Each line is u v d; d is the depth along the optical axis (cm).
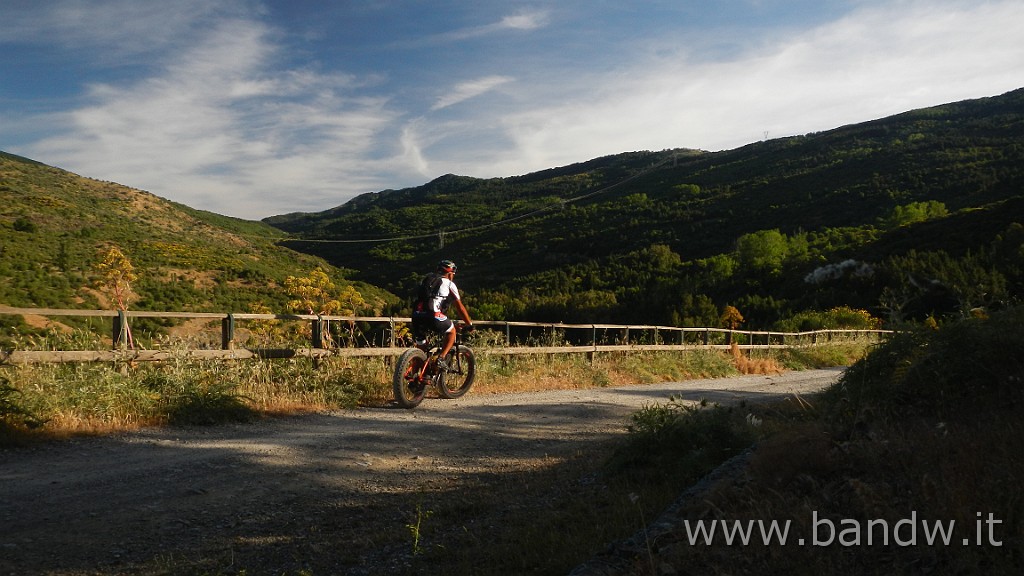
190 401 717
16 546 362
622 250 12069
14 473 489
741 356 2027
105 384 684
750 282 6938
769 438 503
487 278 11794
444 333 913
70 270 4378
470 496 501
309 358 912
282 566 364
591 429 791
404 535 417
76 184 10369
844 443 421
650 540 345
